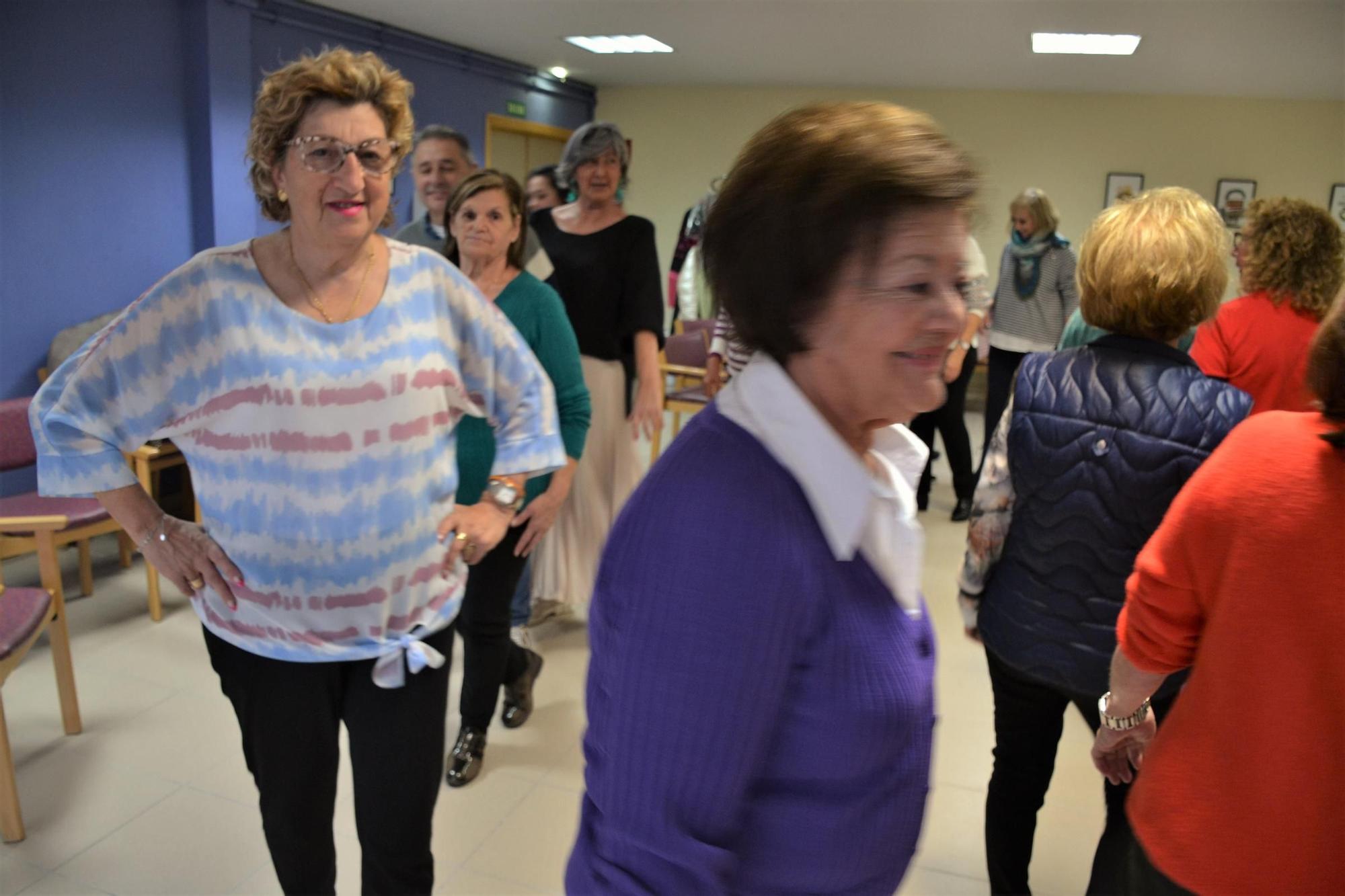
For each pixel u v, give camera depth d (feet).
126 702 8.07
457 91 22.34
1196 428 4.05
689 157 27.84
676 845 2.03
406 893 4.66
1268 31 15.64
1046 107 24.49
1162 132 23.95
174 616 9.87
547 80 25.73
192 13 14.56
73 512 8.54
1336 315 2.50
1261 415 2.74
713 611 1.94
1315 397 2.56
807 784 2.17
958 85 24.18
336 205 3.86
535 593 9.41
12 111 12.06
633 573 2.03
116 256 13.75
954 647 9.74
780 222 2.01
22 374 12.48
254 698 4.25
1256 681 2.57
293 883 4.56
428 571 4.39
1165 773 2.84
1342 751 2.48
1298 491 2.50
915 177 1.90
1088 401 4.30
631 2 16.53
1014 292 14.11
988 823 5.26
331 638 4.17
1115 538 4.25
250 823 6.54
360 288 4.11
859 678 2.10
